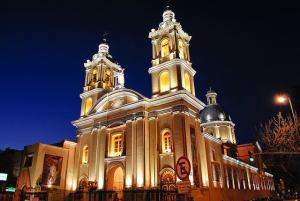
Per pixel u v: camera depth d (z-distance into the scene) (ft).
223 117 231.09
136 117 126.21
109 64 173.06
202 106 131.23
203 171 121.19
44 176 133.28
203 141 128.98
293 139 88.94
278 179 240.94
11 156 152.87
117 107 134.82
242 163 188.44
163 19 149.79
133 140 123.34
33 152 136.77
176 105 119.24
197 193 108.17
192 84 135.44
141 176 114.42
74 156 148.77
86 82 170.40
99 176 128.67
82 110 162.09
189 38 147.95
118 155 130.41
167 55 135.74
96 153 135.85
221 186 143.02
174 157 111.14
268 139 96.89
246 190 180.96
